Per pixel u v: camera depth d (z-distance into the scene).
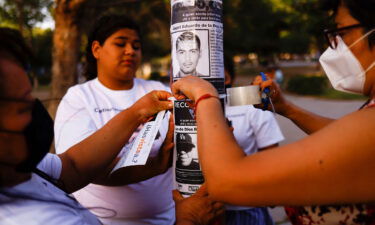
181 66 1.17
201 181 1.17
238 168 0.88
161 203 1.99
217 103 1.03
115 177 1.64
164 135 1.94
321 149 0.84
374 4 0.93
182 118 1.17
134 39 2.10
